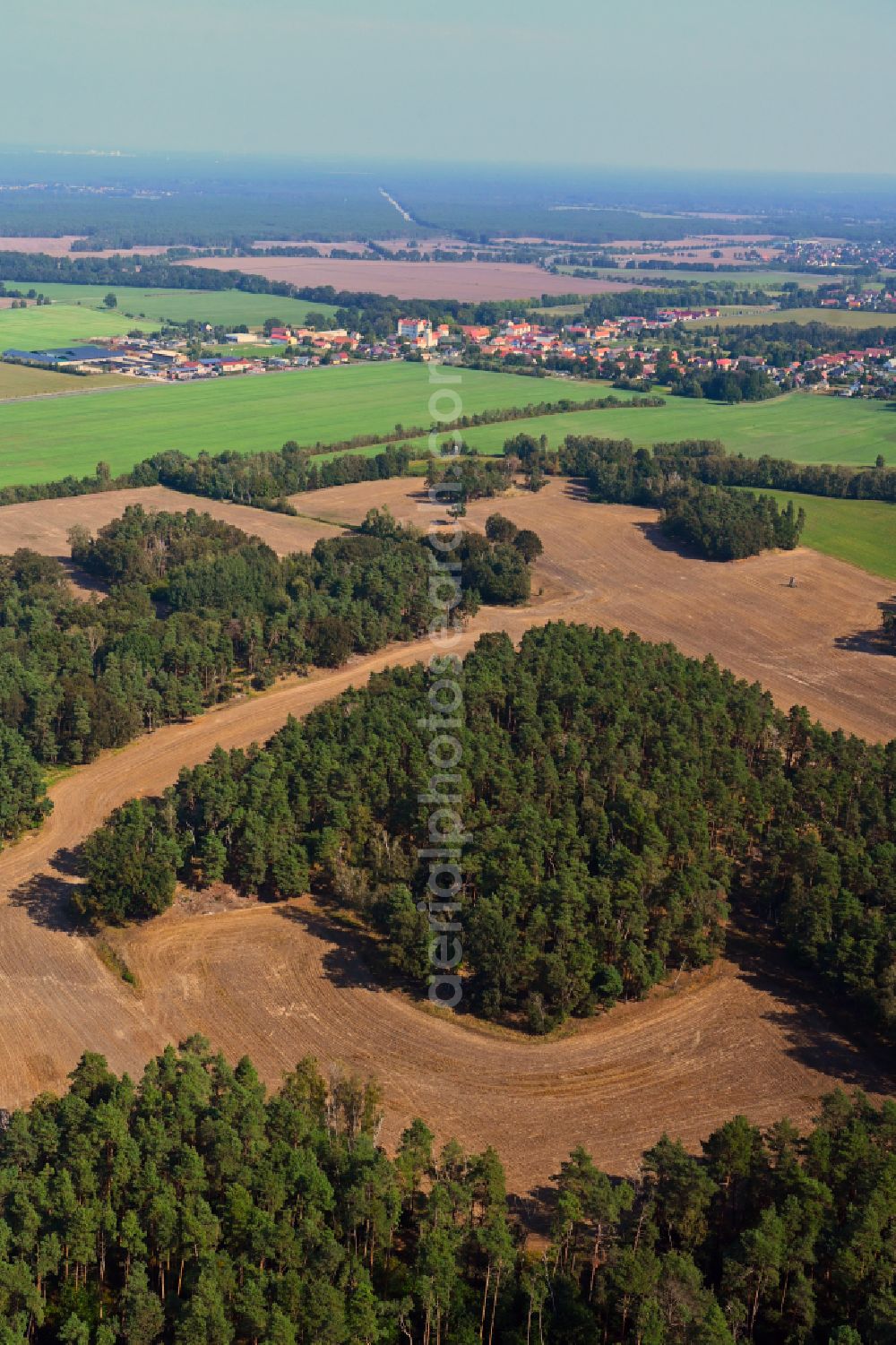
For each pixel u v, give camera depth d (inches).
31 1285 3437.5
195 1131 3939.5
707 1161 3927.2
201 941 5482.3
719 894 5580.7
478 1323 3489.2
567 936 5147.6
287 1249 3567.9
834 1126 4099.4
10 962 5280.5
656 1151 3853.3
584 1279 3673.7
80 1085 4170.8
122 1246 3607.3
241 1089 4124.0
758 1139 3961.6
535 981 5044.3
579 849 5767.7
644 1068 4729.3
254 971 5265.8
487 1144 4266.7
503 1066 4719.5
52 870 6087.6
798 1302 3489.2
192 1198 3695.9
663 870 5620.1
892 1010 4808.1
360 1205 3663.9
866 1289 3528.5
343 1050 4773.6
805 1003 5187.0
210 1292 3403.1
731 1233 3811.5
